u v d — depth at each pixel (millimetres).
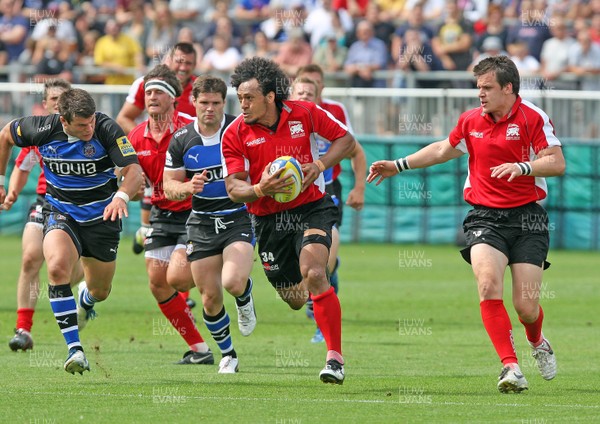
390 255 66500
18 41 82875
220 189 29484
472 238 26891
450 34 75062
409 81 73250
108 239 29359
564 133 68750
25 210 74938
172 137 30016
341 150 27500
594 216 69188
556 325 40531
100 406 24438
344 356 33250
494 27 75188
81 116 27562
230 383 27828
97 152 28359
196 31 82750
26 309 33875
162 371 30031
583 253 67938
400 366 31188
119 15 82312
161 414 23500
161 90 32531
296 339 37531
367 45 75812
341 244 72500
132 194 28125
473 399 25453
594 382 28156
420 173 70875
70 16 81250
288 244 28125
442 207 70812
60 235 28406
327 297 26562
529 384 27844
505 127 26562
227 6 84000
